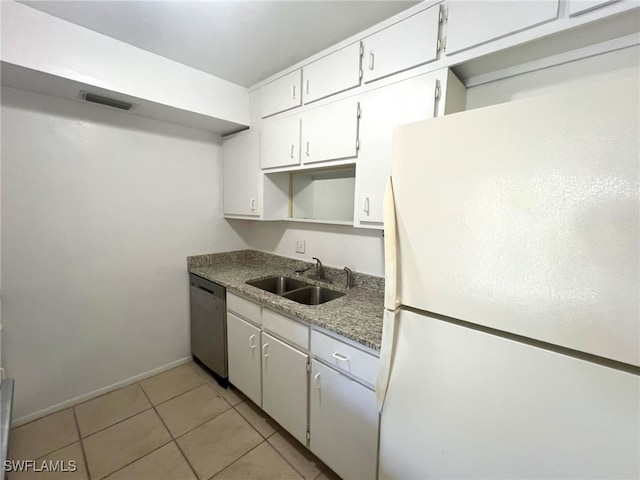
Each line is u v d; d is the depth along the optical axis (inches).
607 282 23.5
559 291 25.8
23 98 65.0
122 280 83.6
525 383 28.4
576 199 24.5
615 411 24.0
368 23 57.6
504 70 51.4
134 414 74.5
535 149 26.4
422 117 52.3
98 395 80.9
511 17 42.4
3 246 65.2
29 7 53.9
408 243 36.1
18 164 65.6
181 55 70.9
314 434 58.7
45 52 56.1
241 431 69.8
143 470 58.7
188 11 54.5
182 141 92.7
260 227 110.1
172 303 95.2
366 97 60.5
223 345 83.9
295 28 59.2
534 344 28.2
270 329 67.6
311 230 91.9
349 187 80.4
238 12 54.8
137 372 88.7
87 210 75.9
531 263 27.1
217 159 102.7
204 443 65.9
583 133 24.0
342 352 51.5
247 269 97.8
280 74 78.4
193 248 99.0
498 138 28.5
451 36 48.4
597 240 23.8
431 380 35.1
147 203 86.8
